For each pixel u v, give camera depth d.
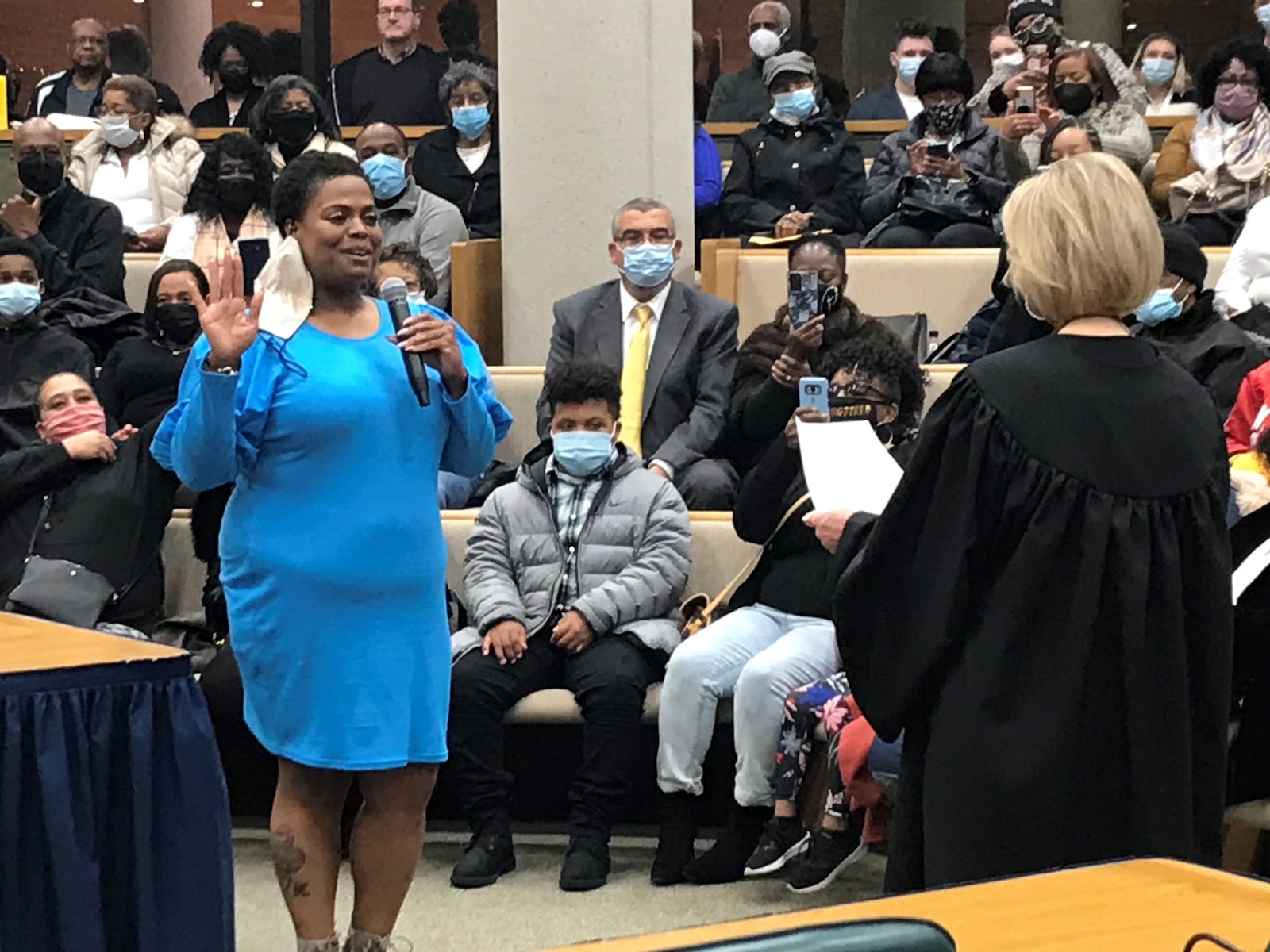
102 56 9.66
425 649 3.01
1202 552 2.18
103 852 2.73
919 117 6.84
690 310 5.44
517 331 6.25
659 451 5.18
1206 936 1.41
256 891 4.11
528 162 6.18
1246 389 4.33
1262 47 6.55
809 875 3.99
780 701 4.06
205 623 4.82
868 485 2.94
